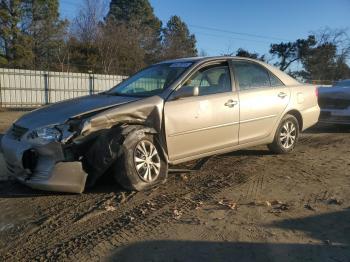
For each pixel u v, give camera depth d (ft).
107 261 11.91
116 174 17.54
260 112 22.65
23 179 17.10
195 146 19.77
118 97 19.31
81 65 125.90
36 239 13.48
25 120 17.98
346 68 173.37
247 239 13.30
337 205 16.39
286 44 186.70
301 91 25.49
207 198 17.15
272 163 23.11
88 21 142.10
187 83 19.70
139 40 153.89
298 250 12.60
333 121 35.94
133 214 15.40
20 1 132.26
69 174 16.52
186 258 12.06
